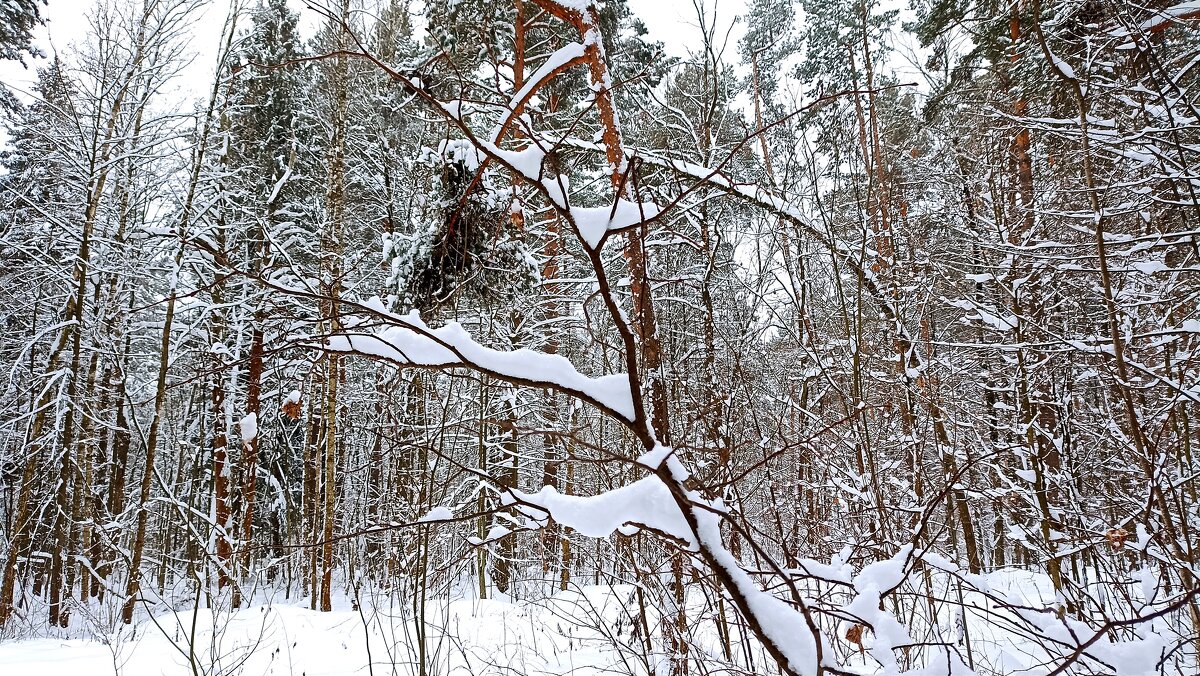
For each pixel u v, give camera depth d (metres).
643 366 2.75
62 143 11.71
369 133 12.45
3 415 12.33
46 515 13.26
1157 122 4.20
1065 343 4.47
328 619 7.18
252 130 13.69
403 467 6.52
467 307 8.21
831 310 6.05
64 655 5.99
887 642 1.57
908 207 8.02
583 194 8.98
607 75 2.45
